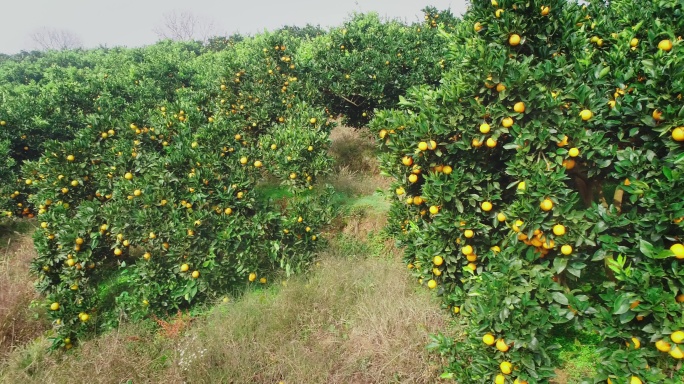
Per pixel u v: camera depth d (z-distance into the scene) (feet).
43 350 15.85
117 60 69.82
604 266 14.89
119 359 14.37
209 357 14.17
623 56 13.28
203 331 15.99
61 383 13.84
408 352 13.39
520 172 12.22
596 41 15.56
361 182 28.35
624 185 11.23
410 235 16.38
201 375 13.65
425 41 34.78
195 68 54.60
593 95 12.00
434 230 14.29
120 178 20.89
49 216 19.15
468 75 13.23
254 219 18.93
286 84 31.04
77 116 36.06
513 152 13.47
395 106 31.86
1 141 28.25
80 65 81.35
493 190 13.76
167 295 17.97
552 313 11.15
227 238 18.24
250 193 19.77
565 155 11.87
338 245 22.11
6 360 15.34
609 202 17.04
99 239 18.99
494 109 12.70
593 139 11.55
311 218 20.18
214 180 19.47
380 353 13.69
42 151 31.83
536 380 10.36
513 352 10.69
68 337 16.34
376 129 16.11
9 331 16.88
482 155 13.87
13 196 26.96
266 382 13.62
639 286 9.80
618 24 16.08
